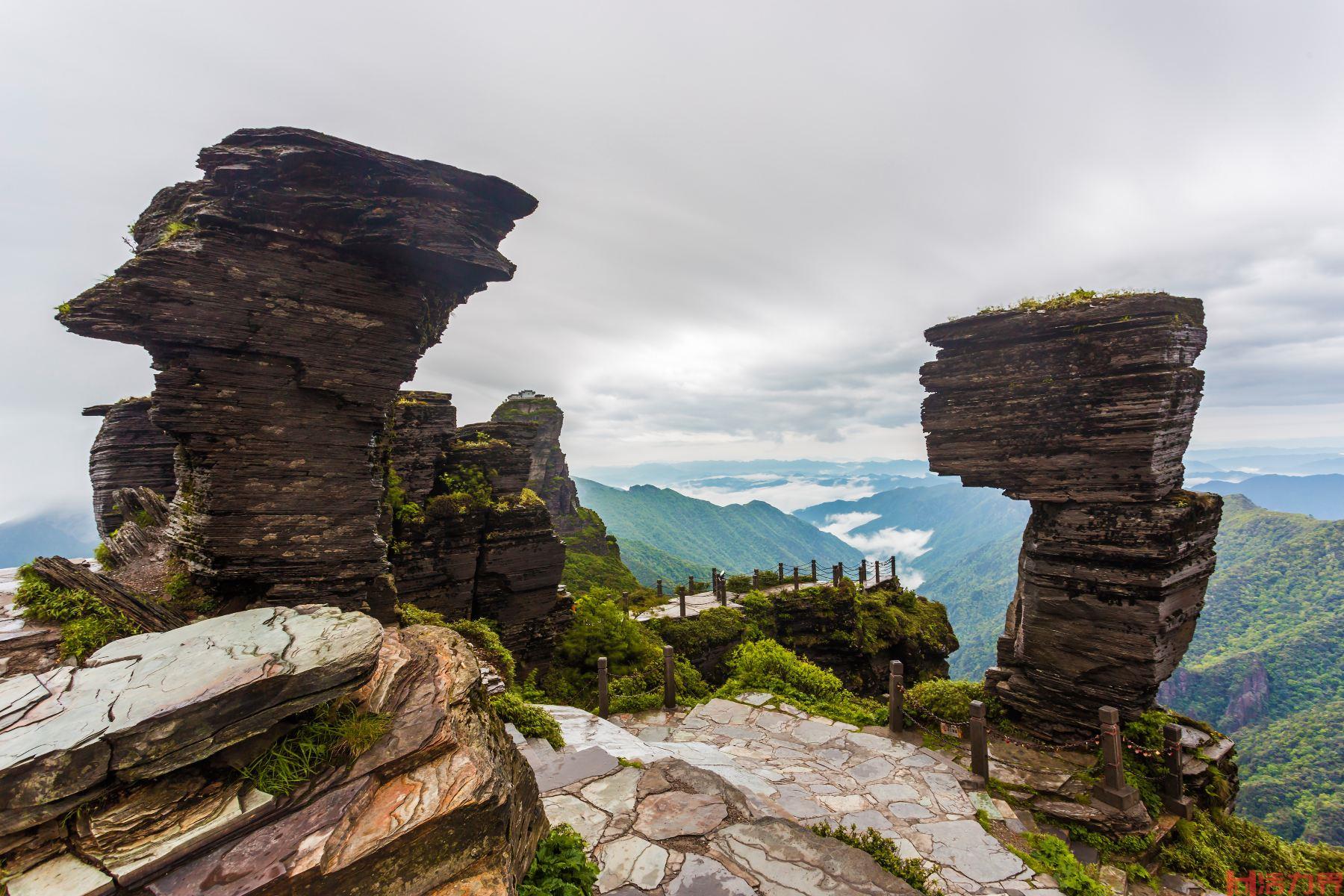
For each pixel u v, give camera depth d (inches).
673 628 1112.2
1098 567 442.9
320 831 135.4
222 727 134.4
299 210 434.0
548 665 993.5
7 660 274.1
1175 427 430.6
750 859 233.9
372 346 477.7
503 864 159.2
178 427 420.2
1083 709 448.1
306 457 463.5
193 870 123.2
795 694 565.9
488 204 497.0
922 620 1401.3
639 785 296.4
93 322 388.5
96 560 516.4
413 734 165.2
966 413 506.9
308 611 187.3
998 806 368.5
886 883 219.5
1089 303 436.8
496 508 954.7
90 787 121.6
